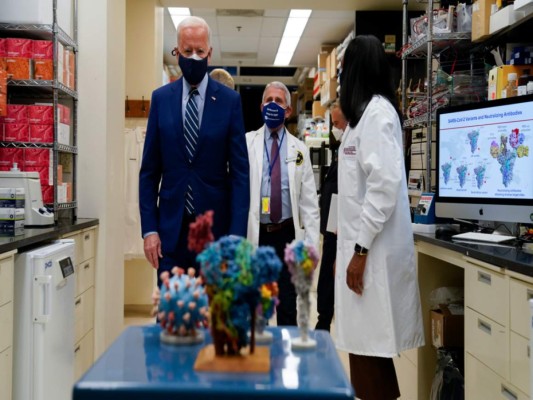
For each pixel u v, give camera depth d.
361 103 2.06
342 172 2.14
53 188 2.89
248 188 2.12
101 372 0.83
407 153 3.75
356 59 2.09
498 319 1.74
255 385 0.78
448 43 3.02
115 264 3.48
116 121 3.48
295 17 6.44
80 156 3.21
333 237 3.49
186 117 2.07
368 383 2.13
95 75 3.21
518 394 1.61
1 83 2.59
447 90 2.89
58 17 3.08
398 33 5.65
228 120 2.09
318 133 6.57
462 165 2.40
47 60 2.85
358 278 2.02
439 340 2.43
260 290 0.90
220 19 6.62
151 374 0.82
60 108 2.96
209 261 0.88
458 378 2.28
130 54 4.91
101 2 3.20
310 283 0.98
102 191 3.21
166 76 7.83
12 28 2.82
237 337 0.87
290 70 10.02
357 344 2.06
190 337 0.98
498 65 2.84
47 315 2.11
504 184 2.19
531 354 1.38
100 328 3.18
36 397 2.10
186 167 2.07
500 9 2.60
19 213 2.29
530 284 1.54
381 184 1.95
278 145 2.90
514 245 2.01
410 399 2.69
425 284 2.61
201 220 0.95
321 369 0.85
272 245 2.85
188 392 0.77
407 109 3.46
